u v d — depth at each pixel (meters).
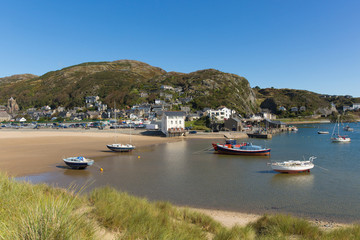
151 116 146.50
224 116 137.00
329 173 31.00
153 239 7.61
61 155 42.41
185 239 8.72
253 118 157.38
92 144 57.72
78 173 30.23
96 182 26.31
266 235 11.53
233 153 47.09
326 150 52.53
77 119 153.75
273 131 105.75
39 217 5.18
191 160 40.66
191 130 97.31
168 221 10.98
